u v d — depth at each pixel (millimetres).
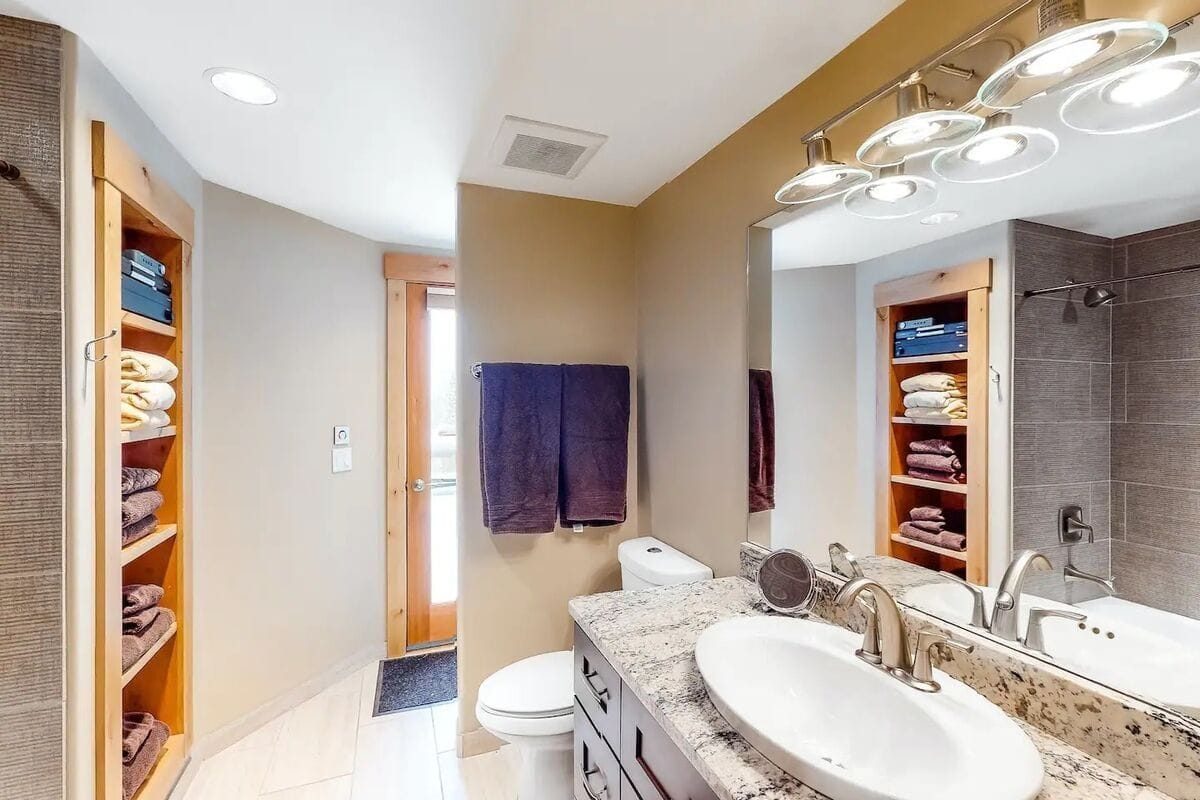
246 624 2211
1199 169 798
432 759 2066
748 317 1669
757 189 1627
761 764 874
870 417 1313
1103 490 912
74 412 1243
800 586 1392
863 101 1181
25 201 1199
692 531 1970
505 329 2168
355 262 2732
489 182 2115
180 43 1278
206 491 2062
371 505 2814
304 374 2475
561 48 1311
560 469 2162
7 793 1194
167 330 1741
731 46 1312
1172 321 833
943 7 1087
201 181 2047
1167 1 807
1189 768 757
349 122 1649
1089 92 890
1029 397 1000
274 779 1942
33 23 1201
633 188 2182
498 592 2154
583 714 1488
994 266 1047
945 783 825
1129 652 863
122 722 1542
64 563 1227
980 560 1074
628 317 2375
